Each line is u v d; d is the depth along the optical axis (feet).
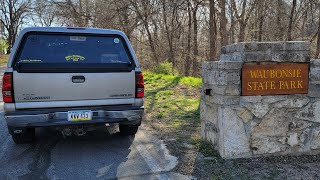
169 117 22.25
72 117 14.21
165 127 19.70
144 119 21.75
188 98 29.78
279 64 13.83
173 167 13.46
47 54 14.64
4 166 13.76
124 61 15.57
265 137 14.06
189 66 85.92
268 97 13.85
